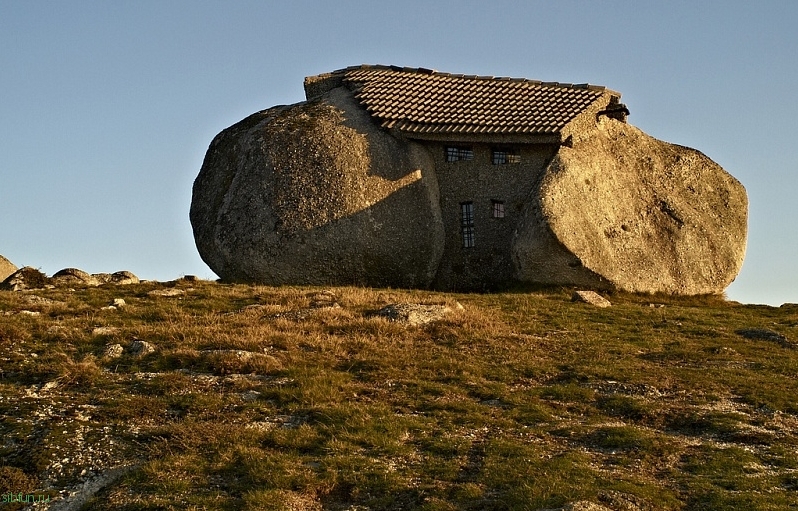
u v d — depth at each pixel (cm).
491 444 2036
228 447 2011
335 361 2567
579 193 3800
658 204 4091
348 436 2061
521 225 3753
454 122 3956
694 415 2261
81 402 2250
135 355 2573
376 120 4047
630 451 2053
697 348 2856
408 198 3906
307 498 1831
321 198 3841
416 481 1886
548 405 2327
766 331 3061
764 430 2214
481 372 2536
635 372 2578
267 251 3819
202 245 4062
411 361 2588
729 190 4266
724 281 4081
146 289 3434
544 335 2928
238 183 3984
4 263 4172
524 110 4019
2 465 1970
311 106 4194
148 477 1895
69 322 2862
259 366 2464
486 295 3500
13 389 2320
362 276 3847
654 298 3841
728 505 1795
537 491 1805
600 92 4178
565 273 3722
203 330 2766
